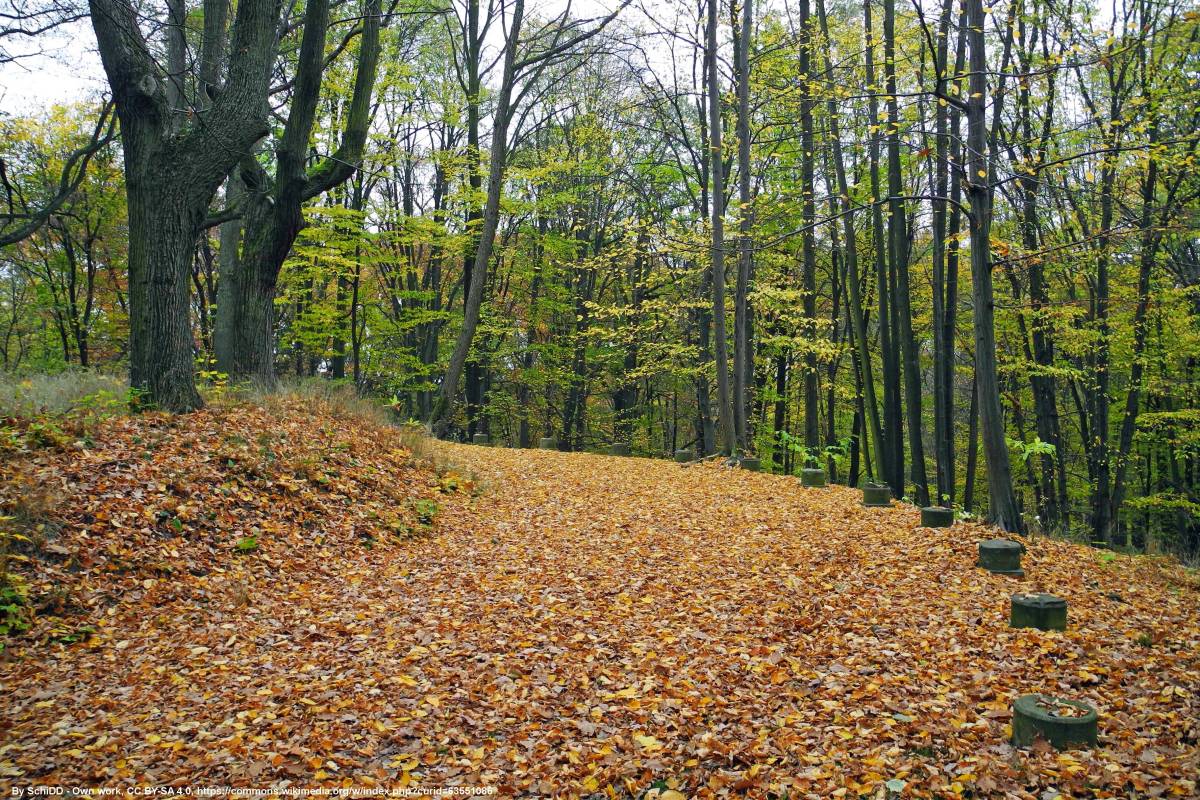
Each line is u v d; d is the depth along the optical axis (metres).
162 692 5.12
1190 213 14.55
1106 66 14.41
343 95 21.17
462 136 28.97
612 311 22.45
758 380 27.58
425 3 22.55
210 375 12.91
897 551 9.04
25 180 20.62
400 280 29.16
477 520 10.84
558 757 4.48
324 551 8.41
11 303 27.22
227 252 16.89
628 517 11.20
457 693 5.32
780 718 4.95
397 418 16.38
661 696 5.32
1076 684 5.41
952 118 15.55
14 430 7.93
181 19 11.93
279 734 4.64
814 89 14.80
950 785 3.94
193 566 7.10
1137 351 17.72
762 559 8.89
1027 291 19.58
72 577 6.30
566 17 20.66
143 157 9.98
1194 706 4.92
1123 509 22.23
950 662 5.84
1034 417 23.28
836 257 23.42
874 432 18.70
